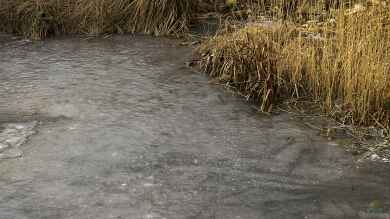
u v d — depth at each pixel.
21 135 5.26
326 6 7.80
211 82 6.70
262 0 7.83
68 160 4.79
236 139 5.25
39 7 9.01
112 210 4.07
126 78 6.83
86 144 5.09
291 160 4.86
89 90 6.42
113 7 9.05
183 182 4.47
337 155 4.93
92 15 9.02
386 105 5.47
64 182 4.45
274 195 4.30
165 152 4.97
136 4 8.91
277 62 6.30
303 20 7.48
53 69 7.20
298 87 6.29
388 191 4.34
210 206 4.14
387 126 5.32
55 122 5.57
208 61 7.02
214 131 5.42
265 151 5.02
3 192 4.29
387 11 6.30
